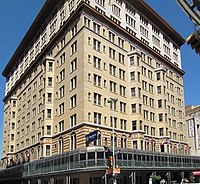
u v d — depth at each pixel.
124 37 64.94
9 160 91.88
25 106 85.06
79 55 54.38
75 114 53.19
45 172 52.72
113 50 60.97
